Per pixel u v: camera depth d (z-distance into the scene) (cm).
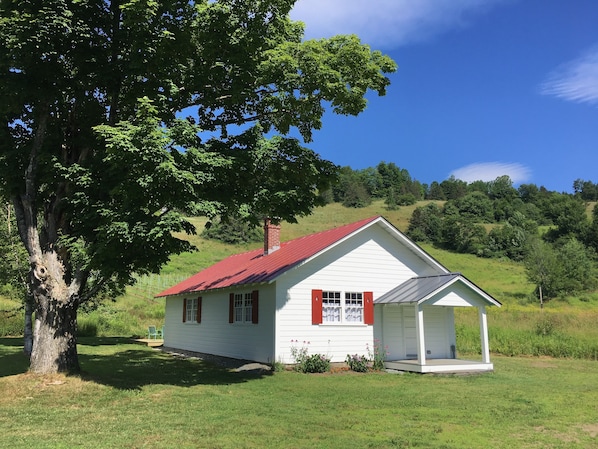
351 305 1800
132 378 1301
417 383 1348
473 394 1157
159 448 658
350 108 1281
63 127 1300
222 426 785
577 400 1084
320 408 960
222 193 1212
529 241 5919
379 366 1692
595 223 8794
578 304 5144
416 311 1612
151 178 977
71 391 1042
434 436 756
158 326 3603
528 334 2405
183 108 1330
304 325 1678
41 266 1165
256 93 1348
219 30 1221
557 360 1994
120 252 1063
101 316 3381
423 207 12262
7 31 1001
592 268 6538
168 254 1141
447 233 9469
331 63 1241
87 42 1138
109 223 1026
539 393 1178
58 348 1191
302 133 1450
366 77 1272
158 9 1152
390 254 1908
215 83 1316
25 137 1318
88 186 1088
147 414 864
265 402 1003
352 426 812
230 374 1468
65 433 731
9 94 1101
